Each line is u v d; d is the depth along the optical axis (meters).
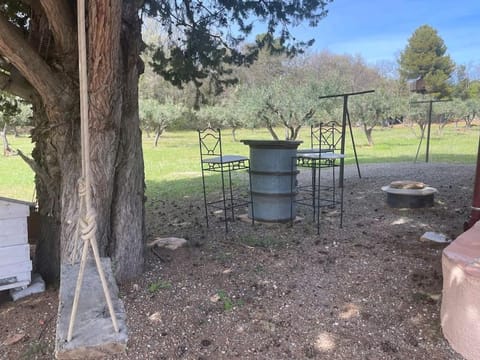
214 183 8.59
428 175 8.46
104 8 2.10
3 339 2.48
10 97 4.57
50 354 2.32
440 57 32.53
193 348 2.40
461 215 5.14
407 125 22.97
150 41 5.04
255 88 15.33
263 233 4.59
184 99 19.91
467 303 2.23
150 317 2.67
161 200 6.94
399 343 2.42
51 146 3.10
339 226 4.80
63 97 2.76
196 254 3.87
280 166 4.82
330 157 4.71
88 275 1.73
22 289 3.01
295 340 2.47
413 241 4.12
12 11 3.15
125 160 3.16
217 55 5.16
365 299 2.92
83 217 1.35
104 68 2.33
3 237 2.89
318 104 14.58
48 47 3.01
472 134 22.33
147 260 3.62
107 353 1.31
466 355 2.24
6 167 11.85
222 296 2.96
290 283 3.20
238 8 4.90
